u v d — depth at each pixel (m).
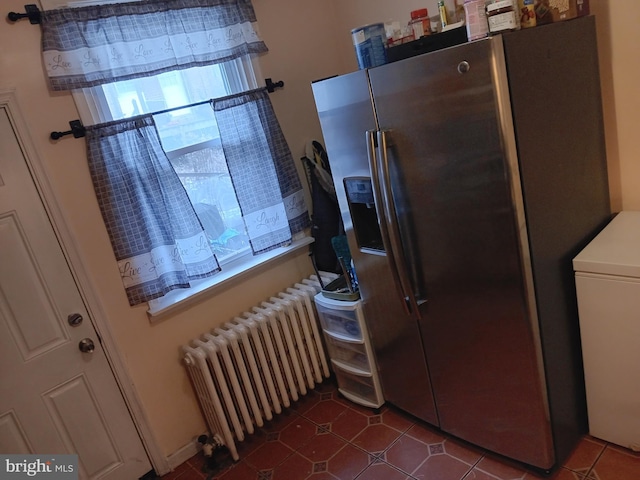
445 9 1.91
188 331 2.41
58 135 1.95
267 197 2.53
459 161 1.63
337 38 2.92
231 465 2.36
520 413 1.84
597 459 1.90
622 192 2.05
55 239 1.99
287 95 2.71
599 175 1.97
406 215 1.88
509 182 1.53
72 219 2.02
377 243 2.14
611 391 1.84
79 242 2.04
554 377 1.81
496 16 1.55
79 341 2.09
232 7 2.37
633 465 1.83
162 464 2.38
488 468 2.00
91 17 1.96
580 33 1.75
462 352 1.94
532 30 1.53
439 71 1.57
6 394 1.94
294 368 2.56
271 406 2.55
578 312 1.86
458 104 1.56
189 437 2.48
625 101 1.92
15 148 1.87
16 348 1.95
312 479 2.15
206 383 2.25
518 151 1.53
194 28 2.25
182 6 2.20
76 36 1.93
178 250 2.27
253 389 2.48
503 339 1.77
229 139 2.39
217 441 2.39
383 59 1.98
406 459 2.15
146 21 2.10
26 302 1.95
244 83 2.52
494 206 1.60
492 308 1.75
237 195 2.44
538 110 1.59
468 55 1.48
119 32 2.04
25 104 1.88
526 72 1.53
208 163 2.47
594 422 1.95
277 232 2.58
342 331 2.50
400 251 1.88
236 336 2.32
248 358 2.37
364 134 1.92
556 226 1.73
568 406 1.92
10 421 1.97
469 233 1.70
